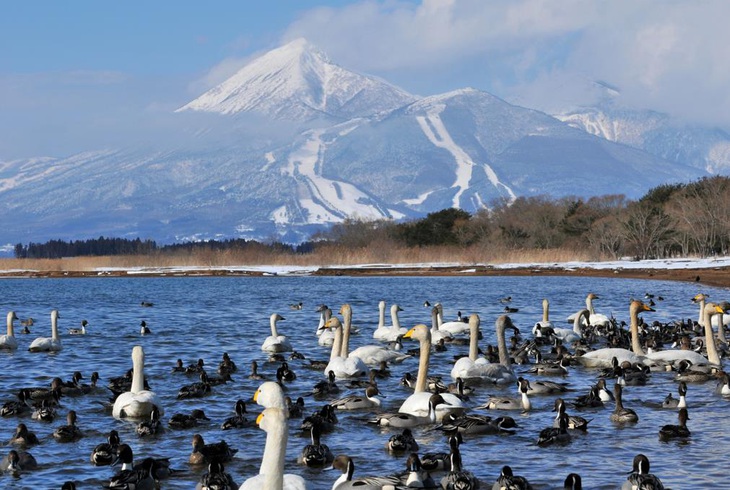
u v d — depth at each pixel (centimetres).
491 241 17962
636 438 2698
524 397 3130
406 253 16650
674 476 2288
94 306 8331
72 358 4591
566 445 2616
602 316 5781
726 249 15362
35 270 16050
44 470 2403
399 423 2834
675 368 3972
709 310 4031
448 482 2119
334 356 4041
